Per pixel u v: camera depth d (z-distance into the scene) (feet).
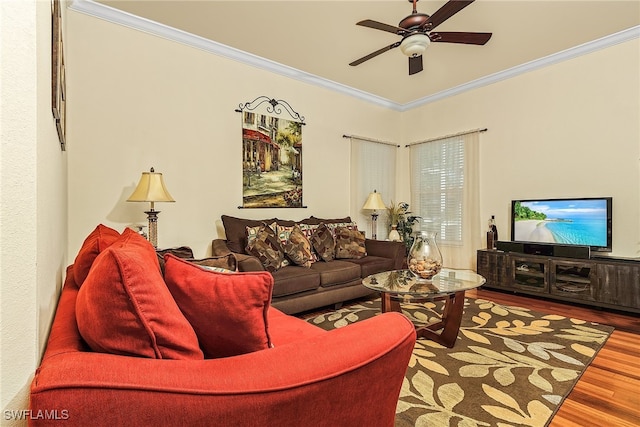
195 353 2.59
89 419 1.73
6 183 1.86
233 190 12.02
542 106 13.10
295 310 9.73
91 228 9.13
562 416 5.24
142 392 1.86
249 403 2.06
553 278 11.69
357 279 11.35
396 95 16.80
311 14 9.59
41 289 2.49
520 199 13.75
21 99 1.96
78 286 3.89
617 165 11.34
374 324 2.85
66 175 8.24
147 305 2.32
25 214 1.99
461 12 9.57
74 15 8.90
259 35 10.80
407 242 16.14
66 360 1.92
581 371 6.67
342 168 15.70
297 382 2.20
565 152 12.53
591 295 10.86
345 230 13.14
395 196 18.12
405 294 7.22
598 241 11.34
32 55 2.04
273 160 13.15
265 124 12.91
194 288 2.96
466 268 15.35
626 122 11.15
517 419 5.18
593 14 9.76
